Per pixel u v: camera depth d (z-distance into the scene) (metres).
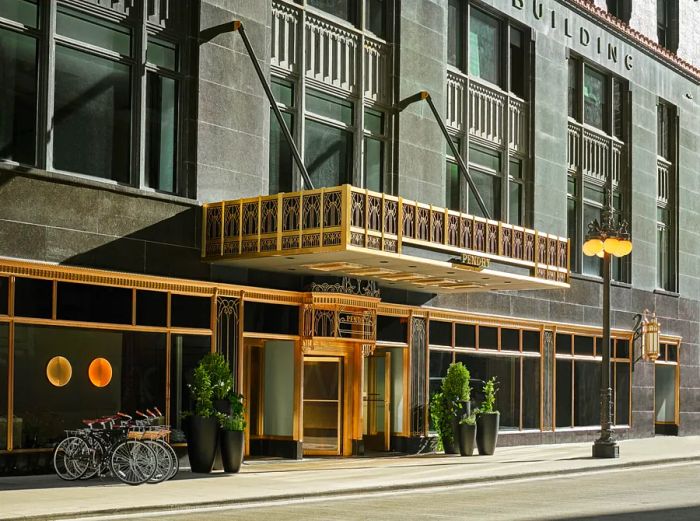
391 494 19.05
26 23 20.31
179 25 23.11
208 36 23.31
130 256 21.55
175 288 22.31
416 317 28.86
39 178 20.00
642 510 16.39
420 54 29.28
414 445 28.39
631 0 40.09
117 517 15.00
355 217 21.67
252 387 25.80
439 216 24.48
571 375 35.25
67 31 21.00
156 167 22.58
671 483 21.64
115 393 21.11
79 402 20.47
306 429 26.30
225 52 23.70
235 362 23.53
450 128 30.58
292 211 22.11
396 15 28.62
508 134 33.03
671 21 43.38
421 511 16.14
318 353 26.20
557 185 34.81
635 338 38.84
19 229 19.61
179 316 22.45
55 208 20.25
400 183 28.25
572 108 36.81
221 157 23.48
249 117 24.17
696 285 43.31
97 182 20.98
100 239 21.02
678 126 42.69
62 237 20.31
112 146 21.75
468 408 28.14
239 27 23.31
